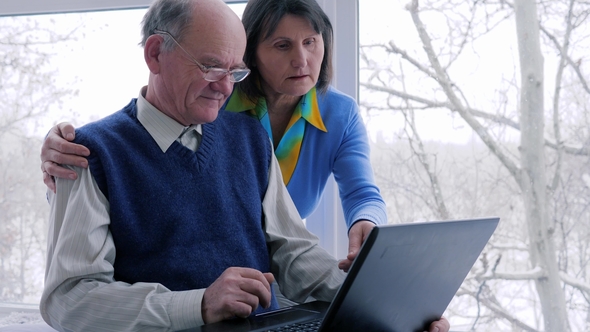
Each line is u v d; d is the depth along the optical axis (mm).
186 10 1325
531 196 1999
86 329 1181
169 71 1340
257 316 1174
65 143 1294
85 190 1272
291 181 1749
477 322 2041
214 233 1380
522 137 2000
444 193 2031
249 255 1410
